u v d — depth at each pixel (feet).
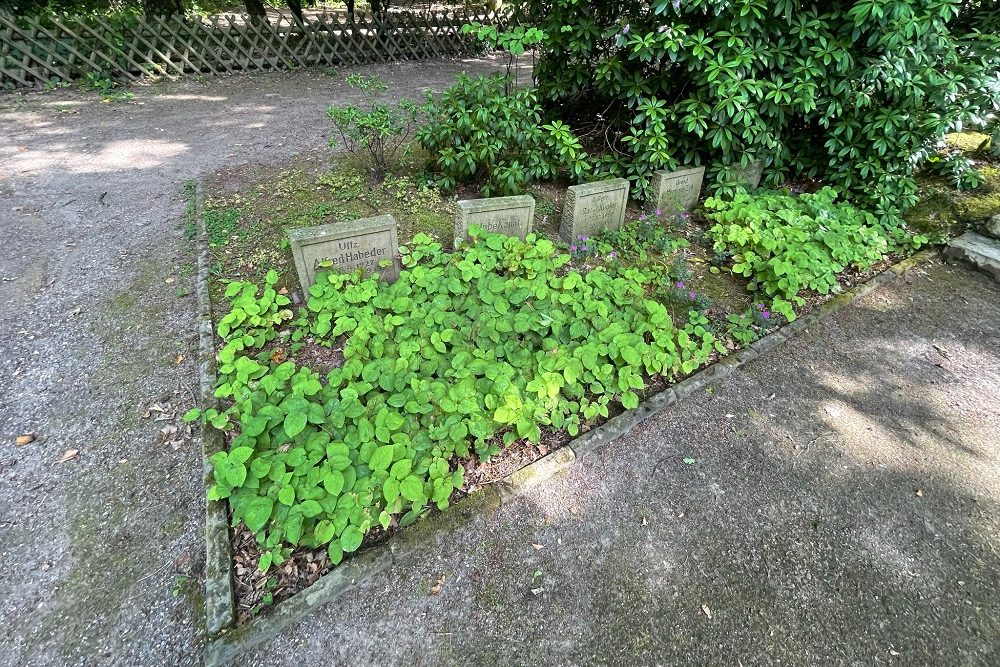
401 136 19.07
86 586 6.66
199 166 17.81
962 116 14.52
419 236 12.19
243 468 7.13
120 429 8.71
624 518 7.78
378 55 33.32
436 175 16.19
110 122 21.49
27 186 16.02
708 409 9.72
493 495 7.83
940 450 9.10
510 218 13.19
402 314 10.36
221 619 6.23
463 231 12.75
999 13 16.07
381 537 7.26
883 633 6.54
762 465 8.70
